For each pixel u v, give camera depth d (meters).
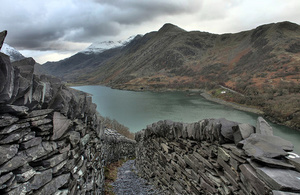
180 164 6.41
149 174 10.01
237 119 49.66
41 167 3.14
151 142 10.05
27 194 2.77
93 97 99.12
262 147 3.06
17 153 2.72
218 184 4.19
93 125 6.63
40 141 3.17
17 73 2.67
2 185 2.39
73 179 4.19
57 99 3.65
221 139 4.01
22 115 2.84
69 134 4.09
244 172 3.14
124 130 32.00
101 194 7.30
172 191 7.07
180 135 6.32
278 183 2.37
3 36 2.43
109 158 12.62
